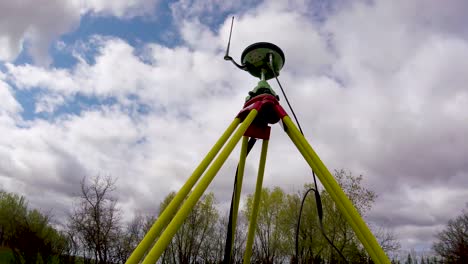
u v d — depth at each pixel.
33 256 16.67
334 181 2.08
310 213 22.27
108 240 19.44
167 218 1.92
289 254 25.92
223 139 2.36
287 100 2.69
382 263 1.80
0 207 30.61
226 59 3.10
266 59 2.95
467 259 22.66
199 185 1.95
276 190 28.31
